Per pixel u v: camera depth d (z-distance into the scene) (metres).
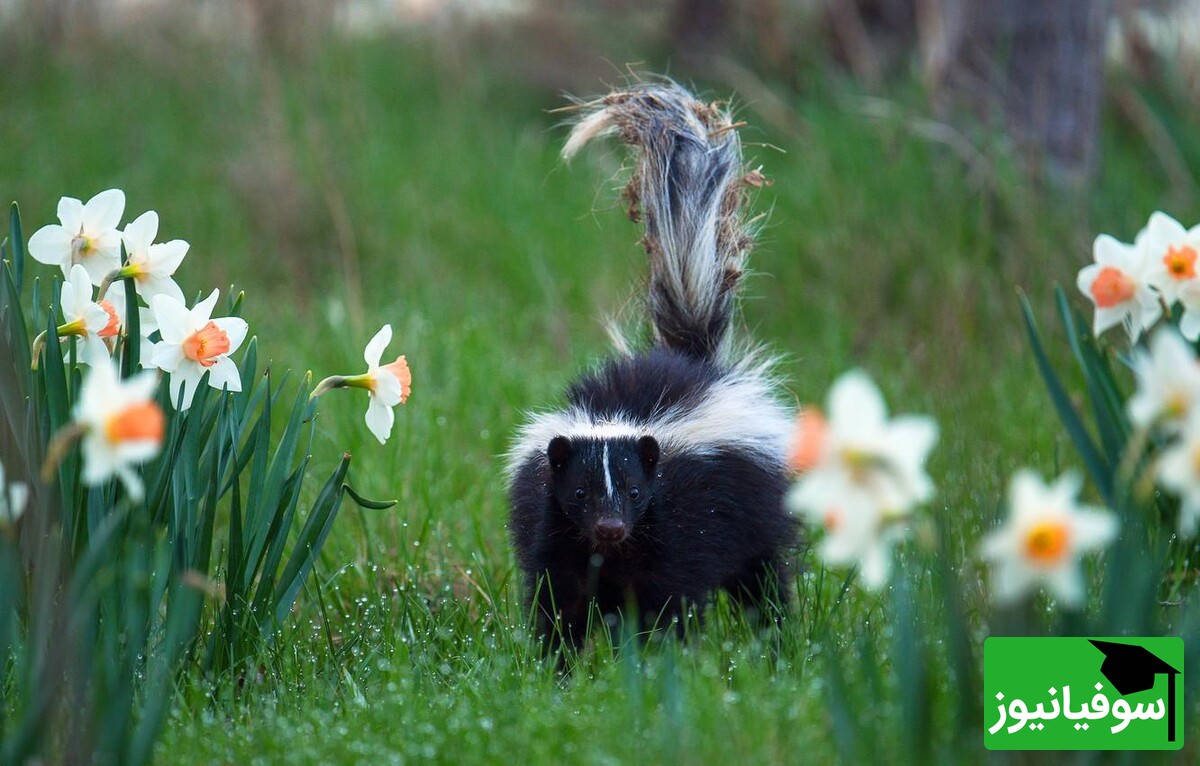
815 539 10.60
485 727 6.39
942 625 6.99
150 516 7.14
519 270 18.02
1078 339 7.39
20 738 5.17
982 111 16.17
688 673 6.98
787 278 16.22
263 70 22.30
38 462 6.84
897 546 8.59
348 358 13.99
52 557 5.73
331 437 12.13
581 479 9.08
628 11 25.66
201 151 21.30
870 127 17.22
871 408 4.51
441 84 23.28
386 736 6.58
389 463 11.65
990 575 7.78
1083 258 14.35
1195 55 18.14
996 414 12.43
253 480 7.70
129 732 5.95
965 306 14.66
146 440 4.96
